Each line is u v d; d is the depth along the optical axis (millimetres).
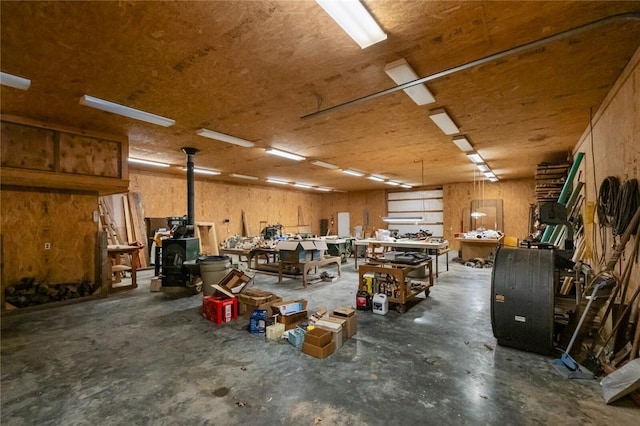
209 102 3402
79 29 2057
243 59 2496
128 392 2133
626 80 2695
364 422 1796
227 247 6879
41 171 3861
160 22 2004
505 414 1860
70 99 3242
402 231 12695
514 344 2809
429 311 4031
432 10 1904
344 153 6191
